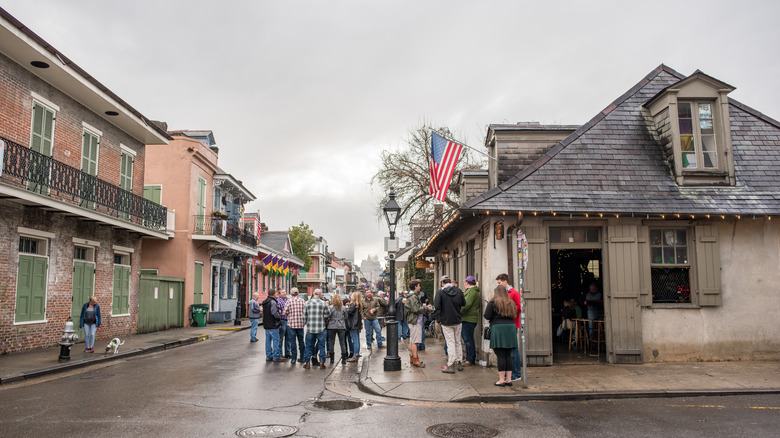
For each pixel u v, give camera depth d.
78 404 7.66
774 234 10.98
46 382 9.64
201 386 9.20
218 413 7.12
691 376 9.13
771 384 8.47
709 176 11.24
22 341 13.54
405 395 8.12
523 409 7.32
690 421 6.57
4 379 9.50
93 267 16.84
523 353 8.42
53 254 14.80
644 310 10.63
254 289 37.78
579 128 11.96
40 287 14.28
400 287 50.56
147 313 20.38
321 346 11.72
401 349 14.63
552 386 8.44
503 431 6.21
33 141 13.89
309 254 69.19
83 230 16.31
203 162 26.08
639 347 10.43
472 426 6.43
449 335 9.92
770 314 10.75
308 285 70.06
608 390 8.12
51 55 13.22
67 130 15.38
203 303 26.16
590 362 10.67
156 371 10.98
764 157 11.76
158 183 24.23
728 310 10.72
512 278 10.39
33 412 7.13
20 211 13.48
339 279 106.31
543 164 11.23
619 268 10.56
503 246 10.59
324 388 9.08
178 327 23.23
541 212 10.20
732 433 6.02
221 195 29.70
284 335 13.34
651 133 11.92
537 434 6.07
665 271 10.99
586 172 11.17
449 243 17.20
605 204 10.53
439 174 12.69
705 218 10.79
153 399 8.04
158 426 6.41
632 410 7.18
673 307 10.67
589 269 15.27
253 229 34.09
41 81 14.24
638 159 11.48
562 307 14.56
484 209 10.12
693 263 10.83
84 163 16.28
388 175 27.78
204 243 25.97
